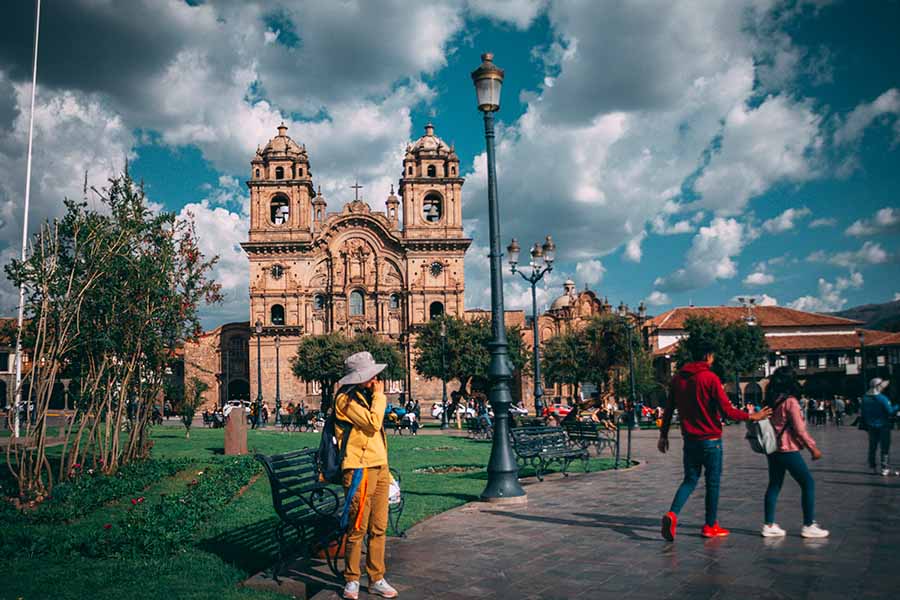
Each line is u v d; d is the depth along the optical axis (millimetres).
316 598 6133
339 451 6355
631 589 6082
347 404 6336
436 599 5961
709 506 7961
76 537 9164
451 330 60062
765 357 53906
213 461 19016
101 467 15758
